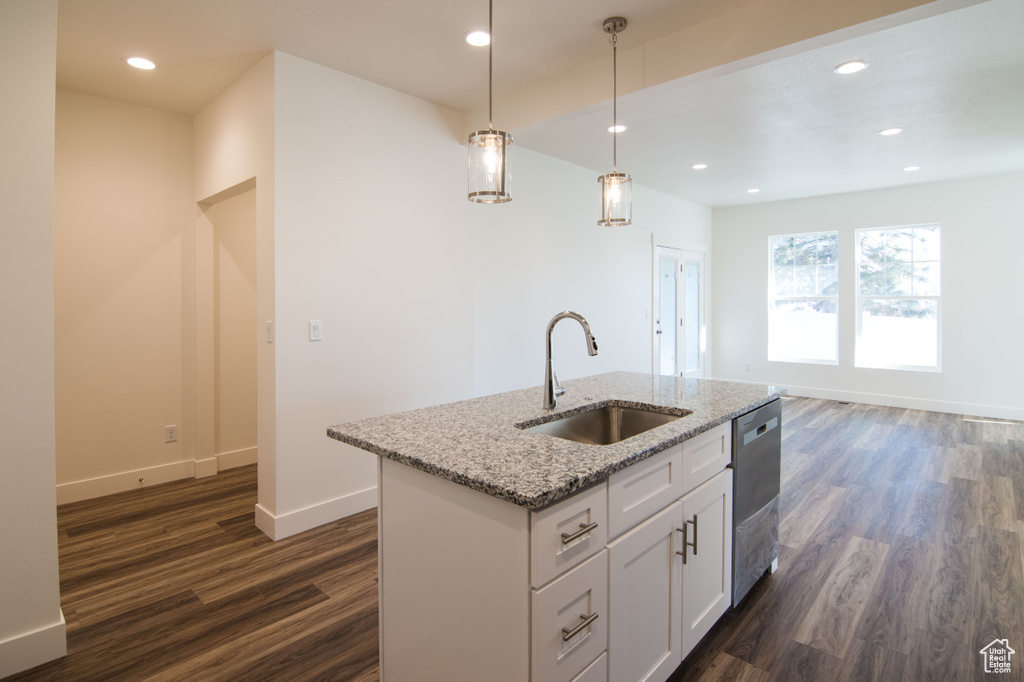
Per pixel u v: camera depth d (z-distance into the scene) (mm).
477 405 2111
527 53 2748
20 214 1765
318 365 2910
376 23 2445
